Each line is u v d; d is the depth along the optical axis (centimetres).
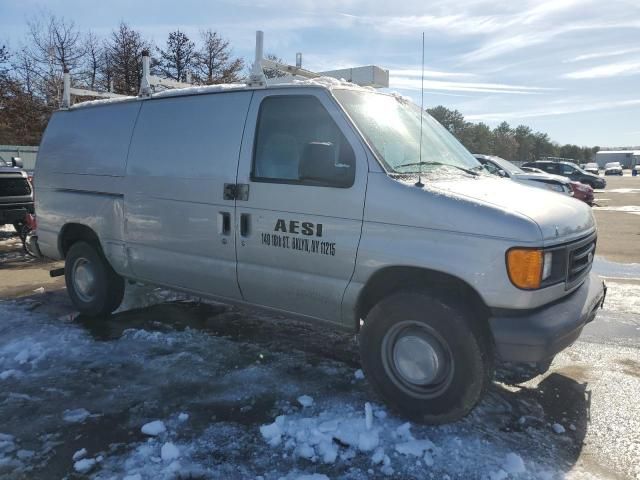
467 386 321
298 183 378
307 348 479
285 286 394
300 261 381
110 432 334
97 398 379
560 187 1306
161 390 391
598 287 386
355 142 358
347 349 478
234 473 292
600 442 330
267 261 399
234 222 413
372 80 508
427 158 392
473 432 336
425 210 329
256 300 421
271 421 346
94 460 303
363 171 352
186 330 519
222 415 354
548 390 399
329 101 375
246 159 408
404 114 425
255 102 413
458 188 344
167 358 449
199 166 436
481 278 313
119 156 504
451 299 331
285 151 392
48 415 355
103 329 526
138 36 3025
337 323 380
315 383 403
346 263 359
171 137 462
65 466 299
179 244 455
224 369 429
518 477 291
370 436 322
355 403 370
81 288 566
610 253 1001
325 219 365
